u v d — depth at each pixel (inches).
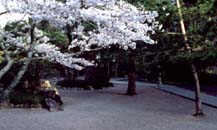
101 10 272.2
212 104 836.0
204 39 658.8
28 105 781.3
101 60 912.3
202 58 626.8
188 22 698.2
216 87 1256.8
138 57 739.4
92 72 1504.7
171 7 654.5
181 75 1472.7
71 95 1106.7
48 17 248.1
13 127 546.0
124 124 578.2
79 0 244.7
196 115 673.6
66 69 1503.4
